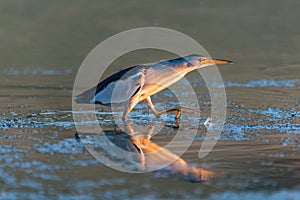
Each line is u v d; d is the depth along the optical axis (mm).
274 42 31688
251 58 29141
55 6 38094
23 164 14172
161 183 12875
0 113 20016
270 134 16781
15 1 38438
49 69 28109
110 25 34281
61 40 32500
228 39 32125
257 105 20875
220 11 36906
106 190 12430
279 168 13711
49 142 16188
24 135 16969
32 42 32625
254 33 33062
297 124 17953
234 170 13641
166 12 36594
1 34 33875
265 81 25125
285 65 27844
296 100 21562
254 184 12688
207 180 12969
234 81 25281
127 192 12297
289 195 12023
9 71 27797
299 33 33031
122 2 38750
